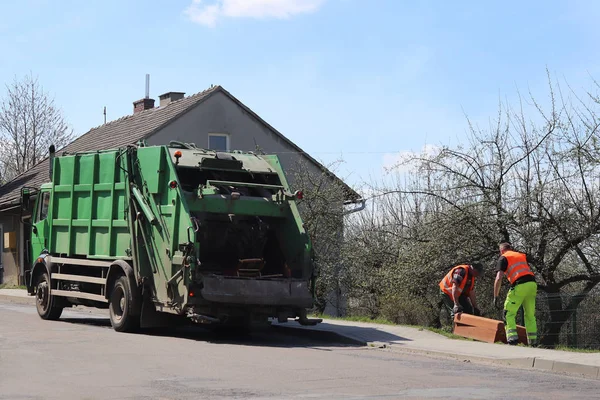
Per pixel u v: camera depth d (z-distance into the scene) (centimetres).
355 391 761
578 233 1477
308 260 1305
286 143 2830
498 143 1530
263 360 984
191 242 1196
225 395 726
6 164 3975
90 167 1446
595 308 1475
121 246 1358
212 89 2739
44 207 1606
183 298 1203
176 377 829
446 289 1327
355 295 1945
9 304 1992
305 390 762
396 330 1331
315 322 1292
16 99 3903
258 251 1327
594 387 829
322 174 2052
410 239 1639
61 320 1547
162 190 1276
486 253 1560
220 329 1425
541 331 1469
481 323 1222
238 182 1344
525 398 741
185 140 2678
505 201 1523
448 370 935
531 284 1212
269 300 1240
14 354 986
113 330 1352
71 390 743
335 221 1986
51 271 1532
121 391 741
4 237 2892
